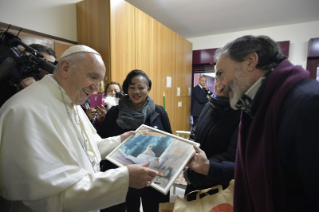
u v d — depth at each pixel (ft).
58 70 2.56
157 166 2.56
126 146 3.05
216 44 13.35
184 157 2.64
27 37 5.27
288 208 1.64
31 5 5.54
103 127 4.48
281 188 1.61
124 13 6.67
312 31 10.75
